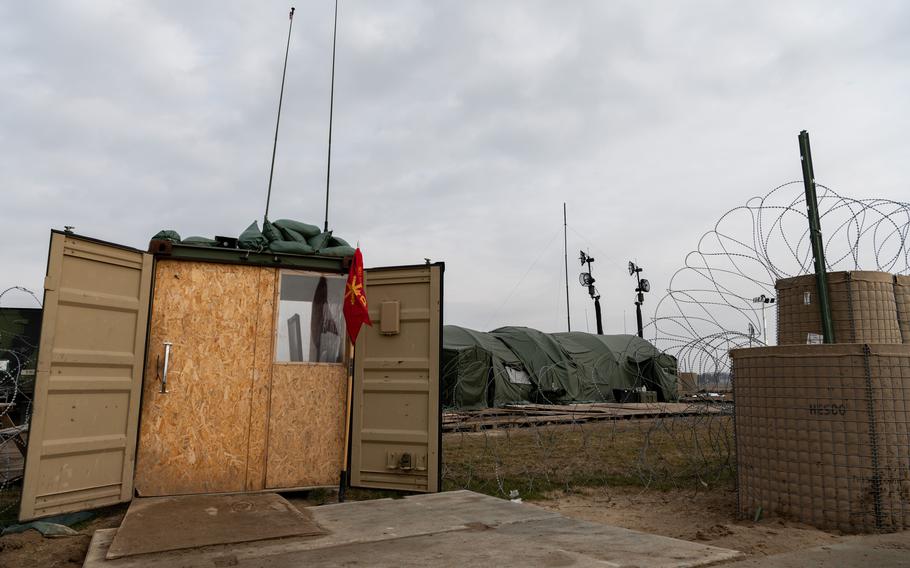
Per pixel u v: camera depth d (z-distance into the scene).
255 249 6.22
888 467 4.66
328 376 6.41
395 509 5.02
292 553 3.71
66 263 5.05
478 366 18.73
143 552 3.67
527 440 11.75
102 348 5.27
